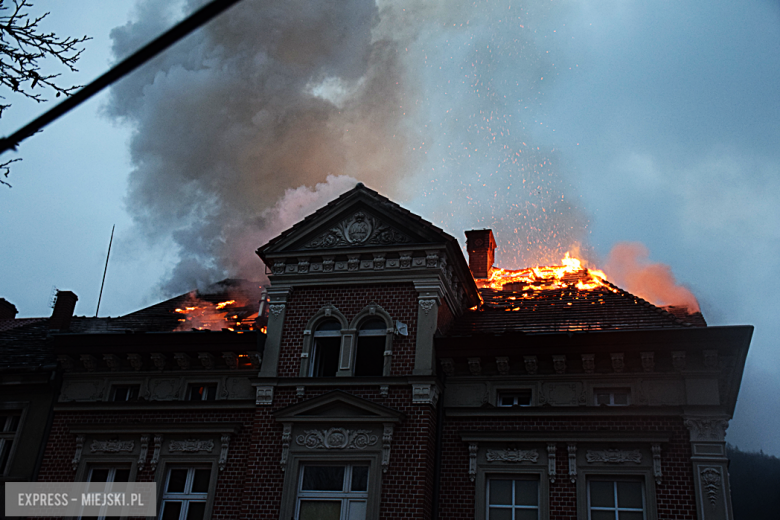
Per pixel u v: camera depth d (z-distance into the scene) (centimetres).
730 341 1476
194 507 1653
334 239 1812
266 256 1822
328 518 1526
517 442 1545
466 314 1909
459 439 1584
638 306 1775
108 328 2145
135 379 1842
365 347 1709
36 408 1845
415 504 1477
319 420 1595
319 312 1741
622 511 1448
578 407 1538
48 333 2164
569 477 1480
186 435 1723
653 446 1459
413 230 1761
